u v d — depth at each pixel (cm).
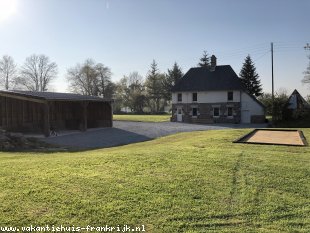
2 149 1997
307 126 4138
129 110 9175
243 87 5053
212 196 692
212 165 971
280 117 4522
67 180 800
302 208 634
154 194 698
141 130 3416
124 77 9500
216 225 557
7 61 7712
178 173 873
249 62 7400
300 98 5334
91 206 630
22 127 3088
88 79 8838
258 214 604
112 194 696
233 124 4684
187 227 548
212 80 5325
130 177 830
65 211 606
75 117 3703
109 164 986
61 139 2642
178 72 8962
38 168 953
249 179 822
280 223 567
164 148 1385
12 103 2978
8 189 732
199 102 5300
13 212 601
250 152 1223
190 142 1706
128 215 592
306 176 854
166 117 6178
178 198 677
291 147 1406
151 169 917
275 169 924
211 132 2425
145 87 9338
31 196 683
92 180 799
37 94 2988
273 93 4681
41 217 581
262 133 2242
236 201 666
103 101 3681
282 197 693
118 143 2464
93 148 2134
